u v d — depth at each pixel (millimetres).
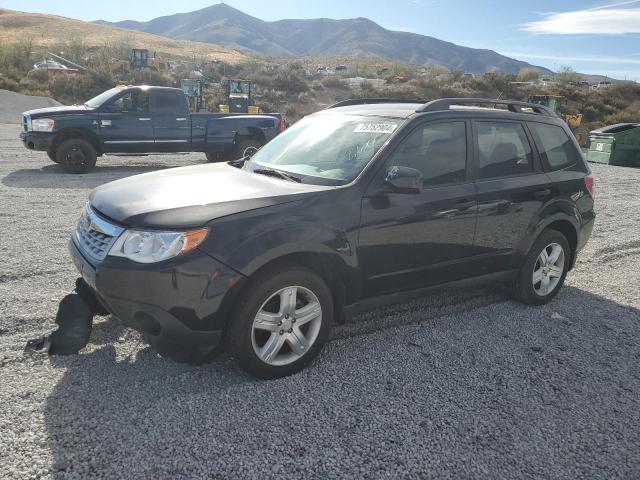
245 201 3359
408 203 3875
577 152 5312
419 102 5125
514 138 4734
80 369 3449
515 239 4637
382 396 3330
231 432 2895
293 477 2582
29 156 13828
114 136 11891
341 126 4383
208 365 3600
